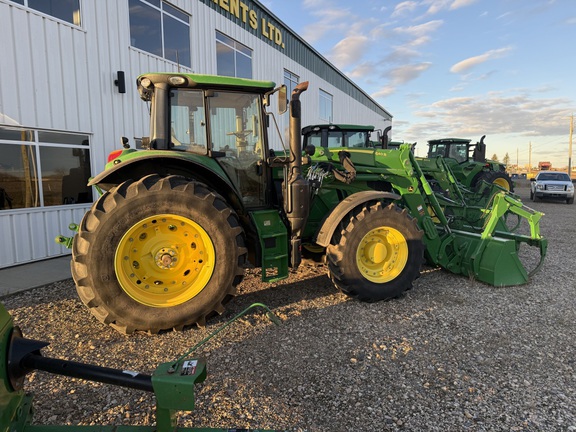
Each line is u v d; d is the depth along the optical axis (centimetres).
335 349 304
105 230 306
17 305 408
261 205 409
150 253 333
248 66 1155
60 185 652
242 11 1102
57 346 311
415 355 295
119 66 731
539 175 1881
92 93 686
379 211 409
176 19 871
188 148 375
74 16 657
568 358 292
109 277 308
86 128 678
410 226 421
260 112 399
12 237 588
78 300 422
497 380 262
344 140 859
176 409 146
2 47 559
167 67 843
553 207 1567
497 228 637
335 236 404
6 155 579
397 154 484
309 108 1581
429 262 521
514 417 224
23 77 585
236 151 395
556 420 221
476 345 312
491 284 465
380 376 266
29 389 250
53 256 645
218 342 315
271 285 468
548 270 544
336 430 214
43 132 623
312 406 234
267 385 255
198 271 347
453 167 1306
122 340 321
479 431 213
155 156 333
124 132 746
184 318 330
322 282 480
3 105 564
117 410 230
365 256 416
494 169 1438
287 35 1369
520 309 390
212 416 224
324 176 445
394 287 411
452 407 234
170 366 153
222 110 386
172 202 323
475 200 847
